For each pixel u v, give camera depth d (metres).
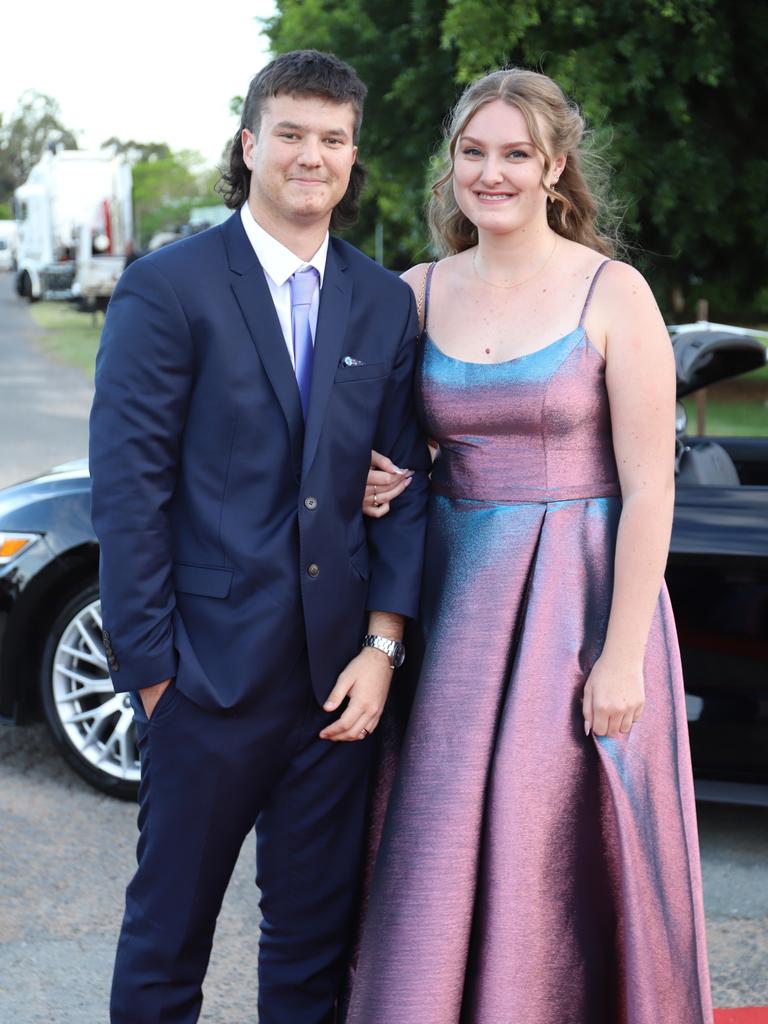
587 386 2.19
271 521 2.15
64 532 3.80
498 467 2.24
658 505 2.16
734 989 2.81
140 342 2.08
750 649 3.37
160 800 2.22
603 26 12.66
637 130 13.20
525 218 2.21
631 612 2.16
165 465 2.12
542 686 2.21
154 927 2.25
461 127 2.24
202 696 2.13
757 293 16.64
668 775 2.26
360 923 2.41
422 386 2.29
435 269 2.38
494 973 2.19
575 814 2.21
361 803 2.37
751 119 14.19
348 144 2.14
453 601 2.26
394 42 15.12
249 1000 2.78
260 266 2.16
